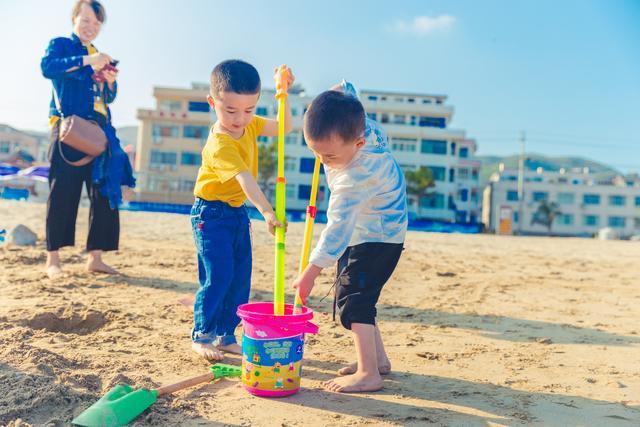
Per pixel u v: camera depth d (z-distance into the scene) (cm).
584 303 515
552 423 223
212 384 256
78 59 479
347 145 244
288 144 4144
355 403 238
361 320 258
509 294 549
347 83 303
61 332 347
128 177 520
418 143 4331
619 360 320
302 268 269
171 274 550
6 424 199
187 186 4056
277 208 257
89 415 201
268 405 232
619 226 5300
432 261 817
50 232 498
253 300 448
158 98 4103
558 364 309
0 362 257
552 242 1658
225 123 285
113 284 477
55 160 496
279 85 272
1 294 412
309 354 312
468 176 4456
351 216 252
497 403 243
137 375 255
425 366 299
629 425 223
